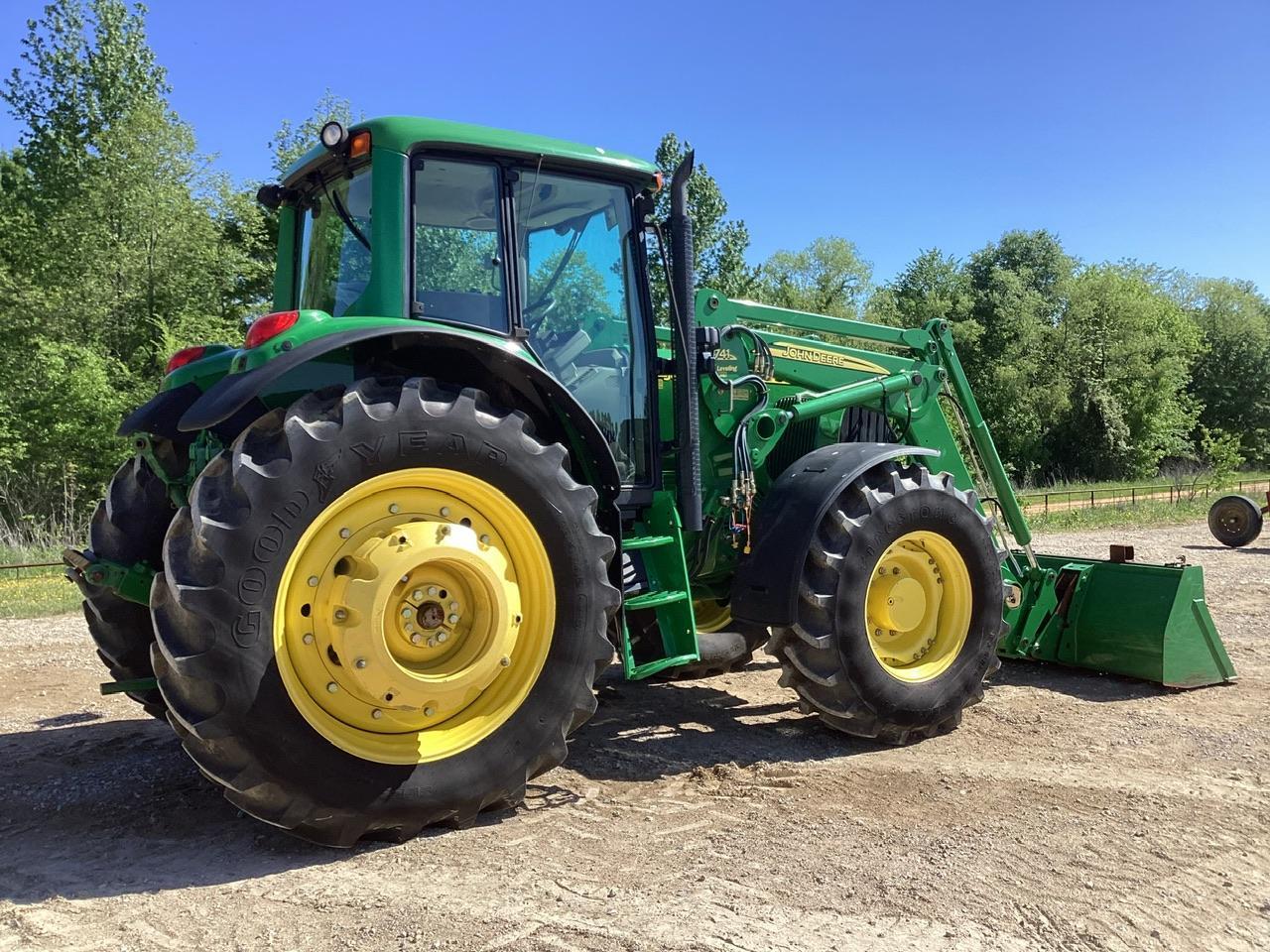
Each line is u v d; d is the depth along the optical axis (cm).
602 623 354
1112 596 570
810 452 516
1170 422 4088
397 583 309
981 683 474
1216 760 423
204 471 299
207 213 2191
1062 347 4031
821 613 425
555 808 360
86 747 446
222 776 288
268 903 277
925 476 464
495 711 339
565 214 408
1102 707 515
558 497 341
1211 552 1332
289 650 300
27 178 2167
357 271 380
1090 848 321
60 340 1955
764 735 469
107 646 407
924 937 257
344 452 303
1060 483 3541
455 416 323
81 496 1798
